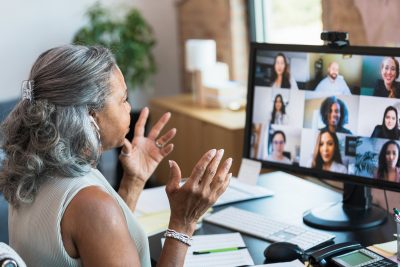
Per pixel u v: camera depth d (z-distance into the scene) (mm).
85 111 1256
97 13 4164
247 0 3924
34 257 1229
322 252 1437
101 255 1160
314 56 1762
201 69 3717
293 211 1862
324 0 2844
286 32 3691
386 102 1646
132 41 4145
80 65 1251
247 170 1937
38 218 1219
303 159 1820
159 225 1756
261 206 1918
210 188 1295
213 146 3326
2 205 2910
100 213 1179
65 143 1234
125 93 1370
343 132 1730
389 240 1607
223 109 3621
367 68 1666
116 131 1353
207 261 1492
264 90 1877
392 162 1654
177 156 3760
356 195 1819
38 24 4227
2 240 2887
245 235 1681
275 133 1870
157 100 4004
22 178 1239
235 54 3990
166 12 4602
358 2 2605
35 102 1240
